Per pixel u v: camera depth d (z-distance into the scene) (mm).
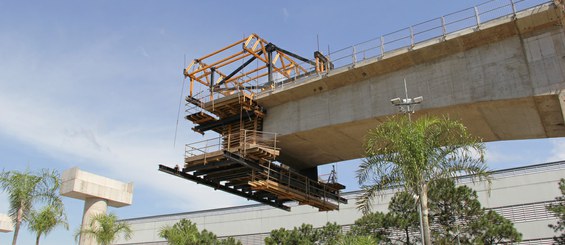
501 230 36562
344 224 62031
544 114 27375
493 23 26844
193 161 34062
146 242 81125
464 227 37875
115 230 41250
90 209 53344
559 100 24734
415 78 29297
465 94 27297
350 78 31438
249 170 34562
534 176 52469
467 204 38188
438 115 28516
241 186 38500
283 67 42812
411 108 27328
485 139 31281
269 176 34438
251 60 39750
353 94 31422
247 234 70188
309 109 33062
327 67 32594
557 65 25234
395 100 25250
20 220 27750
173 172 34750
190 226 55438
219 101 35250
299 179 37938
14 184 27641
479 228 37000
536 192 51531
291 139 34031
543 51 25812
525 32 26516
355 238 36938
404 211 41031
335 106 31906
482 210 38406
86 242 50312
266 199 41062
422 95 28672
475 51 27781
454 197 37906
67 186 52469
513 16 26312
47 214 29078
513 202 52250
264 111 35219
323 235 47625
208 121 37438
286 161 37125
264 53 39625
